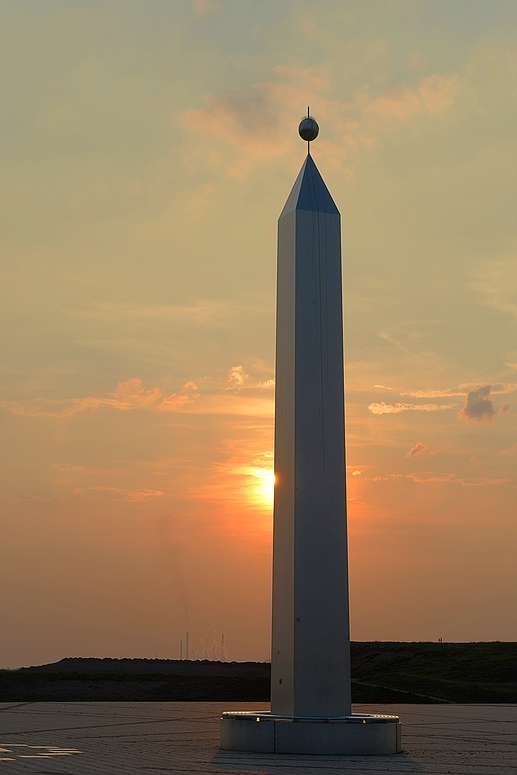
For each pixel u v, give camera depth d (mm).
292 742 19984
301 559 21359
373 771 16469
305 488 21734
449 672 56969
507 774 16234
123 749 20906
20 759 18391
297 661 20859
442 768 17219
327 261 23312
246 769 16641
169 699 49531
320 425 22203
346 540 21844
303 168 24469
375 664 62062
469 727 29594
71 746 21688
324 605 21281
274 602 22094
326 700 20891
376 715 21203
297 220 23250
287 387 22641
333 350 22812
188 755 19516
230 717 20891
